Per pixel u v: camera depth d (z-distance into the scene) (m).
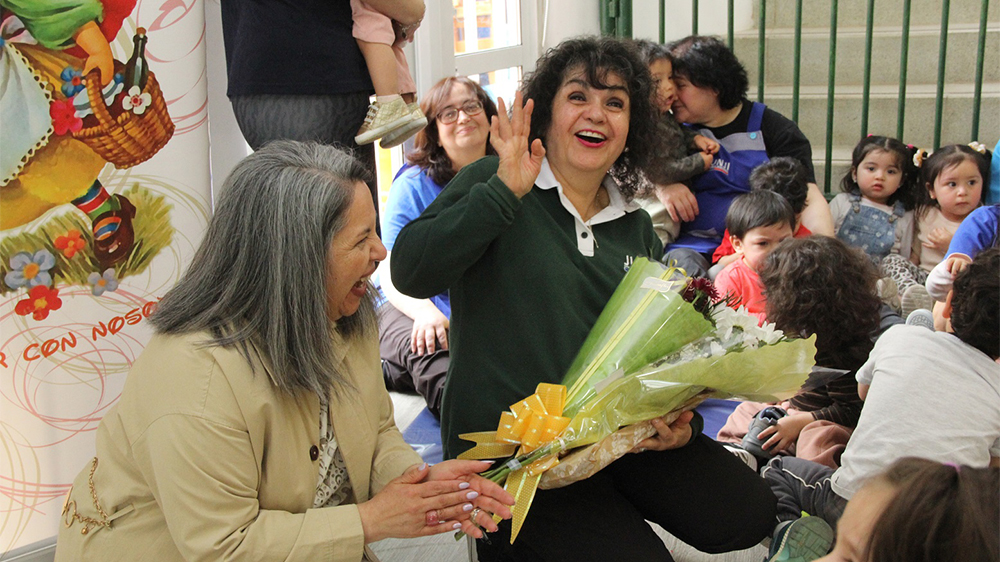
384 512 1.33
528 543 1.57
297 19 2.05
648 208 3.38
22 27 1.76
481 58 3.96
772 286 2.30
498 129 1.53
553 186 1.70
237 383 1.24
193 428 1.21
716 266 3.04
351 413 1.42
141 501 1.29
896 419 1.70
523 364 1.62
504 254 1.63
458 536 1.46
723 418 2.55
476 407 1.63
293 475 1.33
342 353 1.42
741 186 3.41
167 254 2.02
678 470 1.70
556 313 1.62
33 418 1.87
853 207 3.47
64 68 1.82
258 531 1.25
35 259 1.83
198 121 2.04
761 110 3.47
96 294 1.92
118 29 1.88
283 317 1.27
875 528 1.02
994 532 0.94
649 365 1.54
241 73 2.10
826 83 4.43
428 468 1.44
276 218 1.26
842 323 2.22
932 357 1.74
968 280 1.75
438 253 1.55
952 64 4.20
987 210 2.84
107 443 1.33
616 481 1.75
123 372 1.98
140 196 1.96
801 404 2.27
